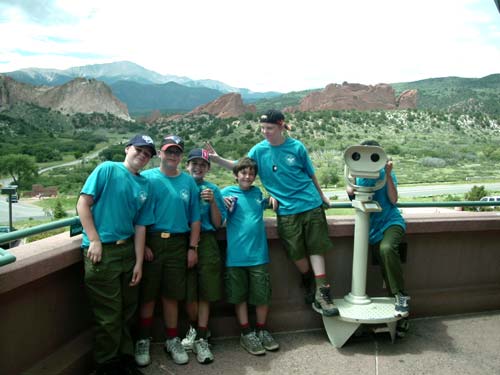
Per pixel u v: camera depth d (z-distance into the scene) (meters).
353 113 138.38
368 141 2.98
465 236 3.72
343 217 3.58
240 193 2.99
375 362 2.85
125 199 2.45
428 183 70.75
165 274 2.72
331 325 3.03
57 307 2.55
